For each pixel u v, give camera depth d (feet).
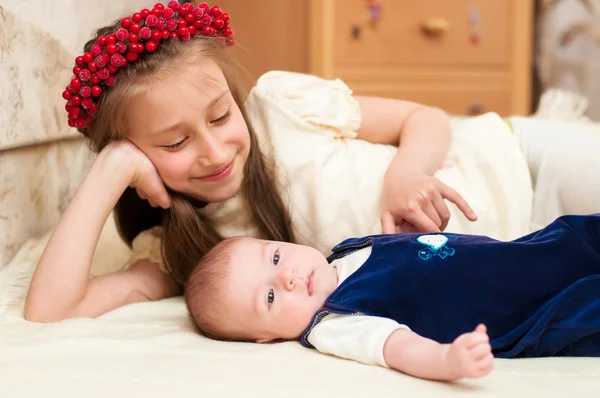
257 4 9.02
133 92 3.08
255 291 2.91
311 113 3.91
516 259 2.79
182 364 2.39
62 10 4.44
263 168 3.67
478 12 9.35
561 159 3.95
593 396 2.12
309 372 2.33
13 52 3.82
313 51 9.02
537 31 9.73
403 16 9.29
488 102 9.55
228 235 3.72
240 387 2.17
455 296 2.74
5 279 3.53
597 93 9.34
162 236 3.66
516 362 2.60
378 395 2.11
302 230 3.73
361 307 2.70
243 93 3.65
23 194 4.13
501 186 3.80
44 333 2.81
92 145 3.61
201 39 3.29
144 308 3.34
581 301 2.70
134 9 6.03
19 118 3.88
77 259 3.15
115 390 2.15
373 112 4.12
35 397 2.11
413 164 3.67
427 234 3.04
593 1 9.21
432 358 2.25
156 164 3.27
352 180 3.75
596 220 2.93
